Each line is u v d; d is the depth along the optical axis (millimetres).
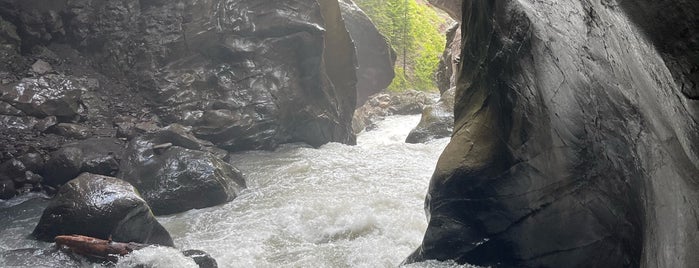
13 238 8828
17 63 13078
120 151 11812
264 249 8969
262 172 12492
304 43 15086
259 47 14727
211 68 14453
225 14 14602
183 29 14500
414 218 9641
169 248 7797
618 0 3670
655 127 4375
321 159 13367
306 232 9617
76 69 13914
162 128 12211
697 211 3846
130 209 8375
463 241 7398
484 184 7141
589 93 5676
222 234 9516
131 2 14688
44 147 11656
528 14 6297
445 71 21938
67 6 14266
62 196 8648
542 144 6609
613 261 6199
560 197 6570
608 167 5973
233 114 13930
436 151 14172
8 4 13422
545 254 6828
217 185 10867
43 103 12297
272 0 14875
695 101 3367
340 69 17562
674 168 4137
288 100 14805
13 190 10977
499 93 6973
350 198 10578
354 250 8797
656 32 3430
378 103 27672
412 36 34375
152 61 14219
